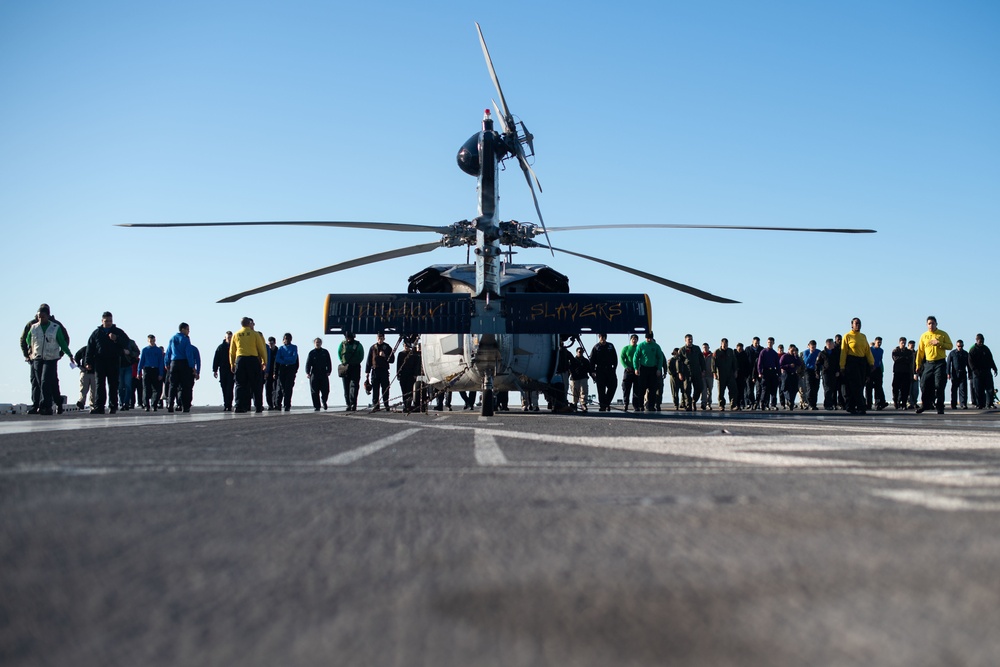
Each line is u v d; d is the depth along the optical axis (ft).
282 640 5.44
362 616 5.95
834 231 37.47
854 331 63.26
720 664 4.95
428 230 41.04
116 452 19.24
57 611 6.10
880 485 12.77
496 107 41.11
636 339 75.46
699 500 11.17
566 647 5.27
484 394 44.68
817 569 7.23
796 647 5.22
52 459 17.35
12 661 5.08
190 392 72.54
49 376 59.11
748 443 21.93
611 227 40.14
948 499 11.11
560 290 59.67
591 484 13.07
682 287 43.04
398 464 16.37
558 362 60.54
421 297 42.14
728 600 6.28
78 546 8.34
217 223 36.88
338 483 13.29
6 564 7.57
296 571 7.29
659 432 27.71
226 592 6.60
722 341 83.30
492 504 10.98
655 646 5.27
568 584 6.77
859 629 5.56
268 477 14.08
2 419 46.29
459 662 5.03
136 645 5.36
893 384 80.69
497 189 41.81
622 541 8.48
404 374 67.82
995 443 21.85
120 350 64.03
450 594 6.51
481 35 39.45
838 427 31.94
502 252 43.68
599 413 60.39
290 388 77.25
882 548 8.05
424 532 9.05
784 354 78.48
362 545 8.38
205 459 17.46
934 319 63.87
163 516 10.09
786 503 10.87
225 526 9.43
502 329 41.27
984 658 4.99
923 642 5.29
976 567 7.28
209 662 5.06
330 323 41.24
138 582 6.93
